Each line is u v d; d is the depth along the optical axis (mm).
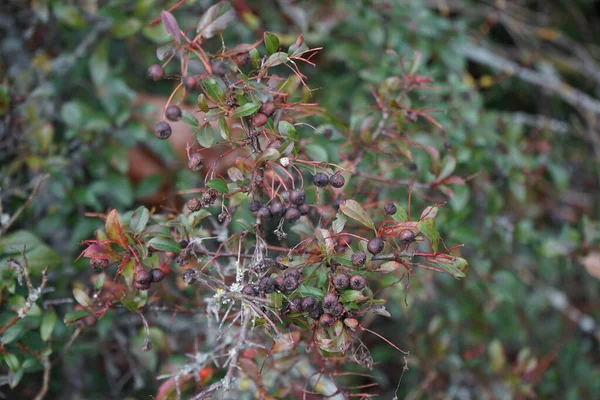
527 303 1050
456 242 891
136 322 865
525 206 1122
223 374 825
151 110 918
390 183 801
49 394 881
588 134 1169
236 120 756
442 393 921
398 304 899
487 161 954
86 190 887
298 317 706
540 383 986
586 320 1084
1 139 851
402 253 699
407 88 802
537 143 980
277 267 721
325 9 1021
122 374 896
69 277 868
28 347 781
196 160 695
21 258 789
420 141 875
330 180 695
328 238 699
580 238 920
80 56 937
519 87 1221
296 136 709
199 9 953
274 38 707
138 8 896
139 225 719
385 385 972
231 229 809
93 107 955
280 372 775
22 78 884
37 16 909
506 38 1303
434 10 1208
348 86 988
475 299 951
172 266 789
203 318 833
